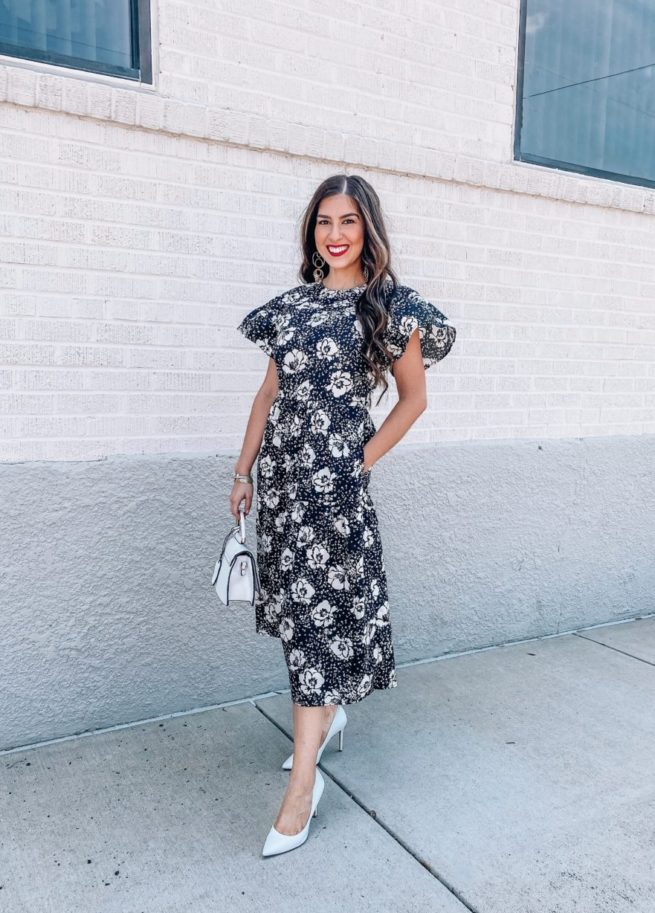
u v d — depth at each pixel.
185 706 2.86
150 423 2.70
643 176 4.13
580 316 3.77
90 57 2.58
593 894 1.96
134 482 2.66
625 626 4.00
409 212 3.20
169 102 2.56
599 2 3.85
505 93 3.43
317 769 2.29
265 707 2.90
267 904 1.90
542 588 3.76
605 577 3.99
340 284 2.29
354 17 2.97
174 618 2.79
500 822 2.25
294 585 2.16
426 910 1.89
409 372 2.19
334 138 2.91
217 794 2.33
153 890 1.93
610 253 3.83
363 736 2.73
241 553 2.15
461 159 3.24
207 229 2.73
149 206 2.62
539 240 3.58
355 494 2.13
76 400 2.57
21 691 2.55
